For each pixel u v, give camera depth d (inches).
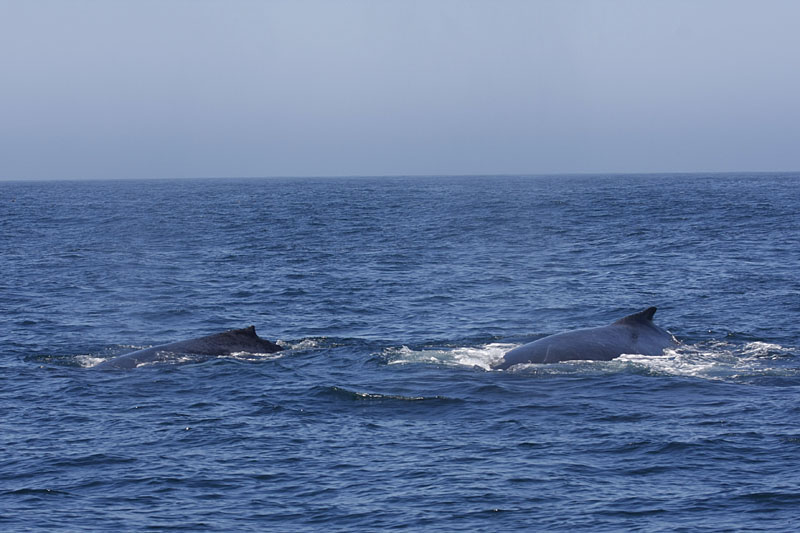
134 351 3380.9
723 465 2041.1
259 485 1979.6
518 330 3890.3
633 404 2583.7
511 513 1800.0
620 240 7864.2
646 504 1829.5
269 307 4559.5
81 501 1902.1
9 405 2645.2
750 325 3875.5
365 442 2266.2
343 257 6909.5
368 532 1732.3
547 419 2442.2
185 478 2026.3
